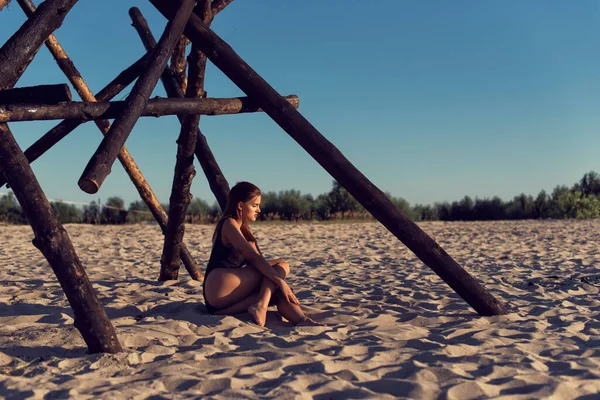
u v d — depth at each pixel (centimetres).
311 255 1020
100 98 579
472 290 452
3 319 445
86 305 336
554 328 413
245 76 450
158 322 421
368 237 1438
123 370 308
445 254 449
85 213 2181
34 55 369
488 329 402
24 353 344
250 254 433
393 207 445
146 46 643
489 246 1169
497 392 274
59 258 335
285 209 2408
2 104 356
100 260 925
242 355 332
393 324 431
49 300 540
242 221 456
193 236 1428
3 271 774
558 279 673
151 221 2128
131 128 375
